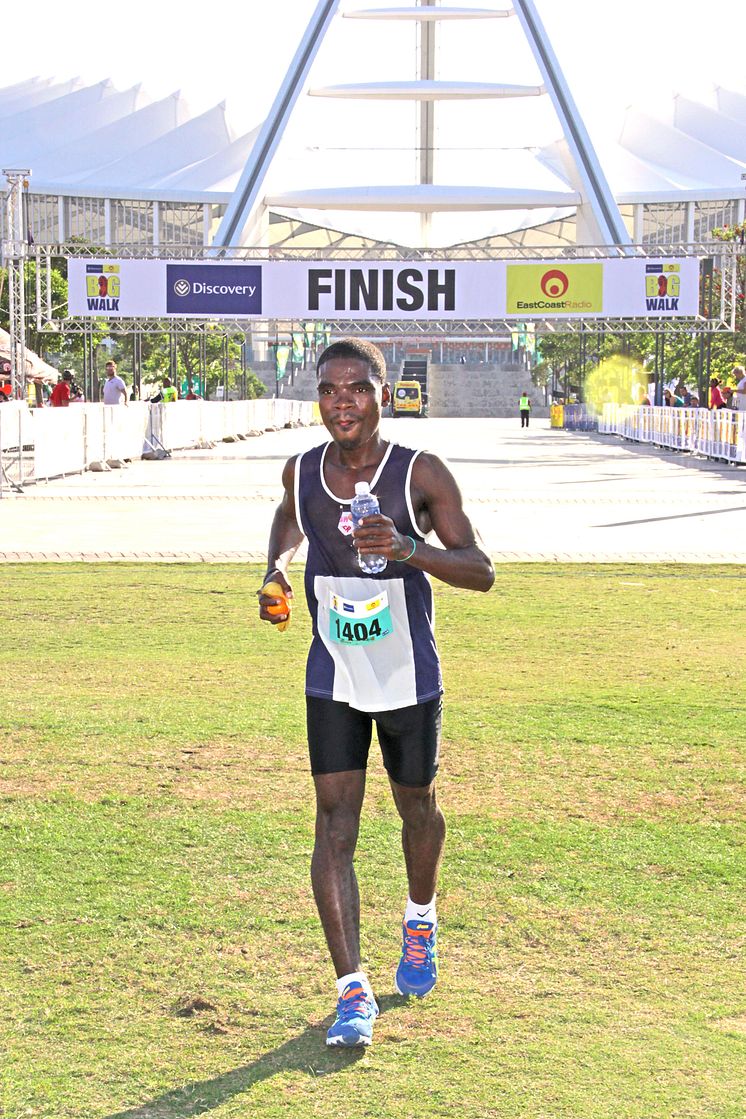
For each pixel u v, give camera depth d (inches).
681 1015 149.8
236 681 317.4
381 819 219.0
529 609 428.1
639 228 4340.6
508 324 1647.4
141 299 1413.6
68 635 377.4
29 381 1529.3
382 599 150.7
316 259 1403.8
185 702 294.7
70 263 1406.3
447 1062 138.7
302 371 4377.5
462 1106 129.6
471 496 846.5
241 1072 136.4
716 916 178.2
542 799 227.6
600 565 530.9
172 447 1439.5
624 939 170.9
